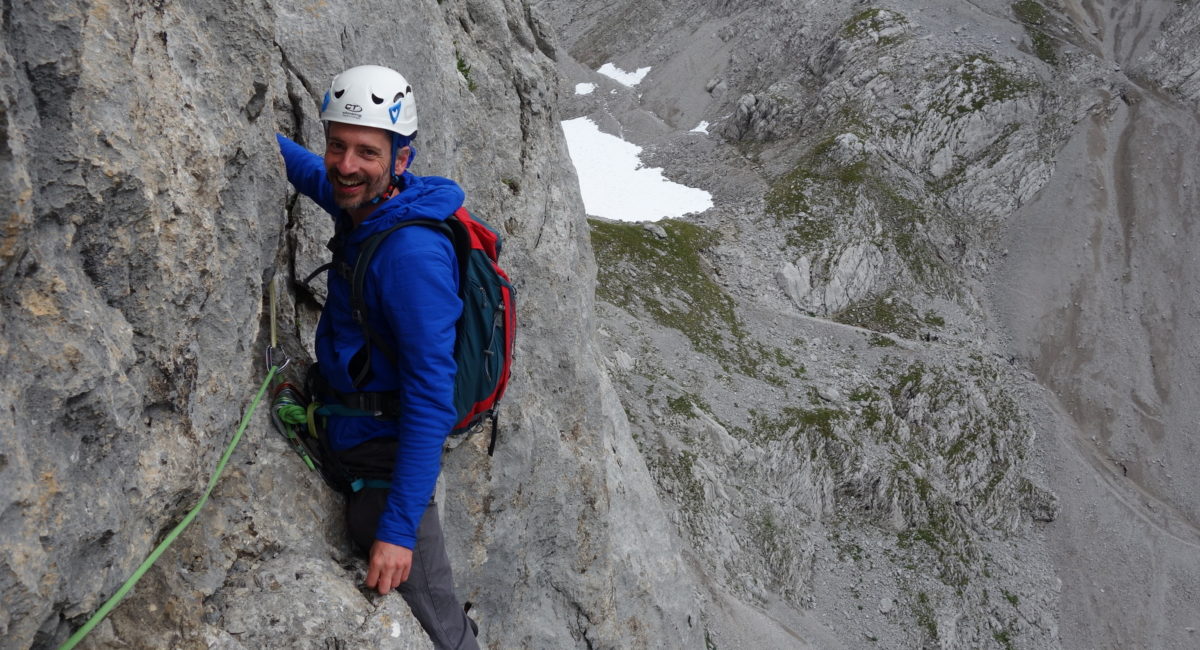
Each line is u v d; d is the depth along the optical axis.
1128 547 63.22
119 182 3.27
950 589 54.91
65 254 3.13
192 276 3.76
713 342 66.69
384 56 7.71
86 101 3.15
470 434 8.30
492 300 4.39
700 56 122.31
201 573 4.16
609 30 134.50
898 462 60.88
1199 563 62.00
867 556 55.44
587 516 11.80
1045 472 67.88
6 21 2.84
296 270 6.07
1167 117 95.50
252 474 4.61
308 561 4.57
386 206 4.14
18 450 2.79
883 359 71.12
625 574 16.62
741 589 46.94
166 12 3.86
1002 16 105.88
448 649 4.95
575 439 12.09
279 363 5.13
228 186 4.24
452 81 9.91
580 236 17.91
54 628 3.20
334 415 4.69
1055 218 90.25
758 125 105.12
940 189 92.88
